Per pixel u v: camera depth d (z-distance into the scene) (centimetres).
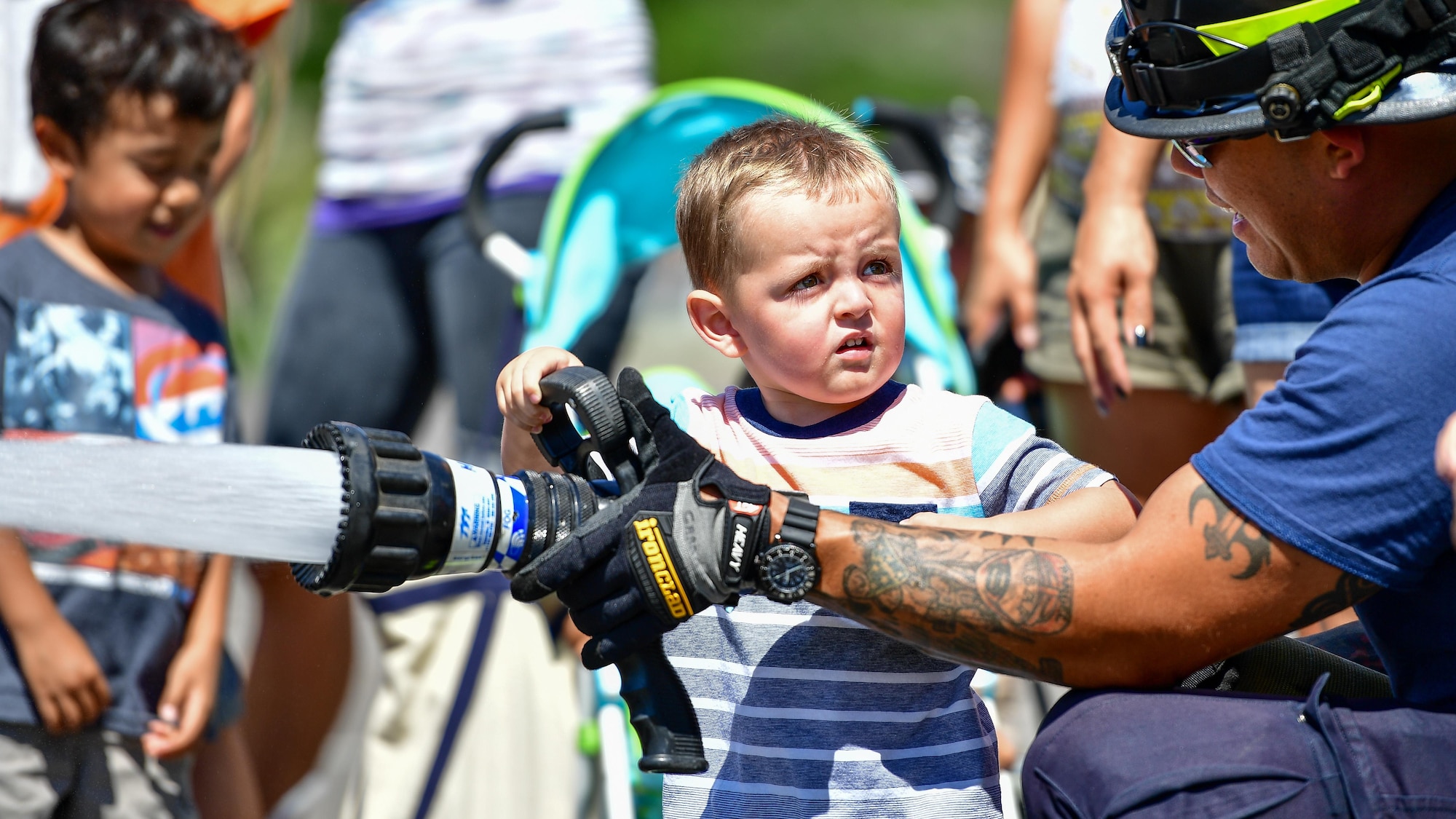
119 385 812
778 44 3884
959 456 562
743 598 553
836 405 570
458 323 1122
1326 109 483
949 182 951
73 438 795
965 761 544
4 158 932
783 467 562
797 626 547
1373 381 470
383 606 955
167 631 803
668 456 509
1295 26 484
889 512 553
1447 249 491
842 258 543
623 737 760
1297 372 489
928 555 499
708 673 556
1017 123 1095
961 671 553
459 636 948
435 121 1159
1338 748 483
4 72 933
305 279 1187
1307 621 491
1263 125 496
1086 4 973
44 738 760
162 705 804
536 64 1165
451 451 1295
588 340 1050
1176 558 486
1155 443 983
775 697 546
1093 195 907
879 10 3941
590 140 1149
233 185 1142
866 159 564
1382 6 474
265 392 1196
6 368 790
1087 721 510
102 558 778
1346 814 478
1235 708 503
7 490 510
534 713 937
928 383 842
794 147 562
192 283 909
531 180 1136
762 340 553
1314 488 475
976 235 1248
